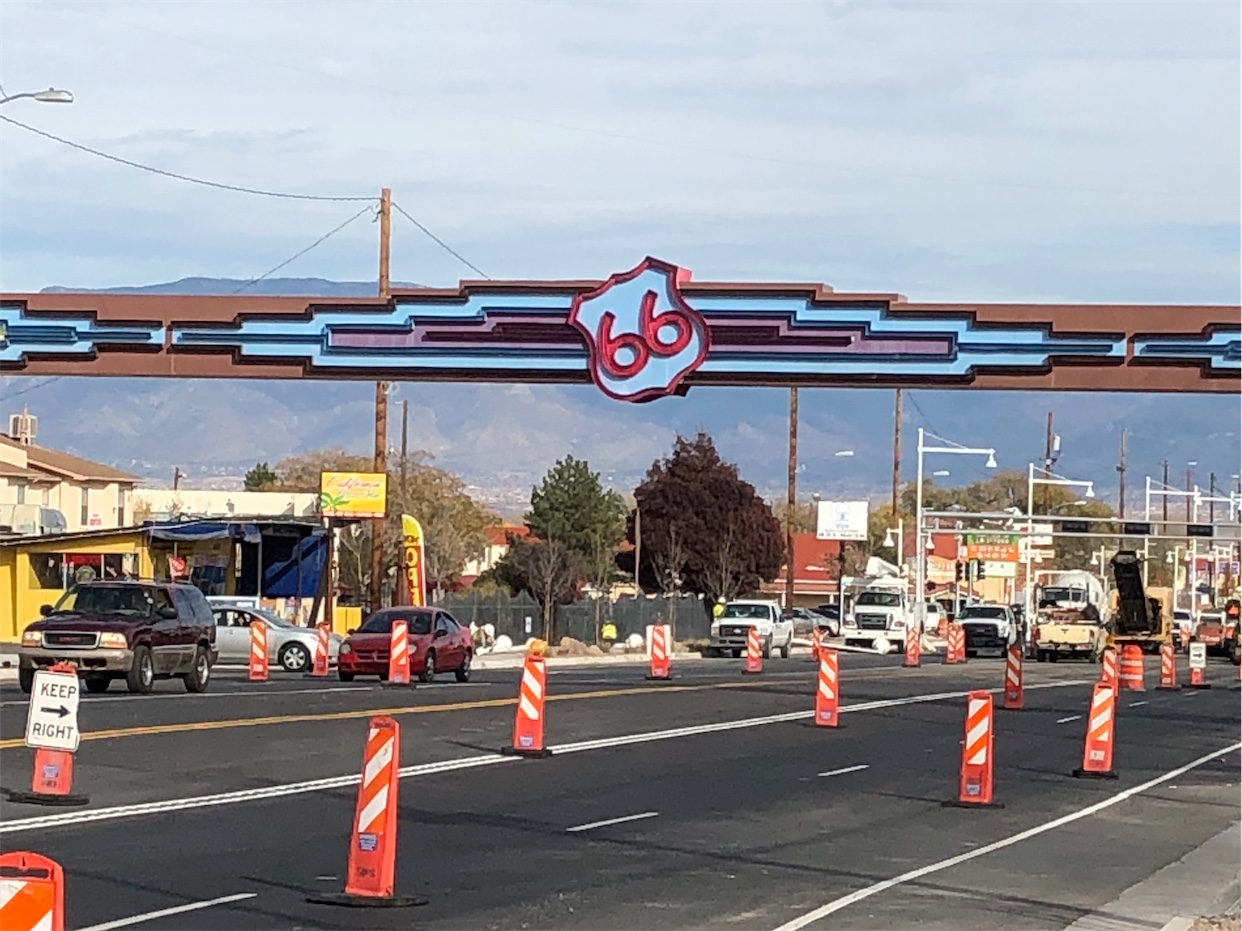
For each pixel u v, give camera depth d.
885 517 140.12
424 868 14.62
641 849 16.28
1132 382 31.27
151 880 13.38
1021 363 31.36
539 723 24.16
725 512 98.56
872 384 31.72
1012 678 38.34
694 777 22.67
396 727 12.77
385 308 32.66
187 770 20.67
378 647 38.72
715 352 31.77
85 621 31.06
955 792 22.09
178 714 27.41
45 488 84.00
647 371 31.84
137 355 33.41
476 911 12.69
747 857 16.06
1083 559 144.62
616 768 23.28
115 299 33.25
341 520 57.28
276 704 30.36
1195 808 21.77
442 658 39.28
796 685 43.25
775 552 100.62
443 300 32.53
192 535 59.75
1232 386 31.05
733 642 66.19
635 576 97.75
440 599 71.06
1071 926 13.06
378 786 12.72
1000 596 127.56
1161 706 41.84
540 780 21.55
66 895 12.56
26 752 21.02
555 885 14.03
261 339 33.00
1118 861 16.97
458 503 102.56
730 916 12.90
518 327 32.31
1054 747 29.47
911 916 13.22
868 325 31.53
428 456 104.69
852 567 124.69
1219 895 14.96
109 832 15.80
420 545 57.19
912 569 107.38
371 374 32.75
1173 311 31.14
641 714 31.97
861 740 28.84
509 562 92.06
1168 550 137.12
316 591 63.09
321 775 20.73
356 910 12.45
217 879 13.55
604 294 32.00
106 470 89.56
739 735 28.81
